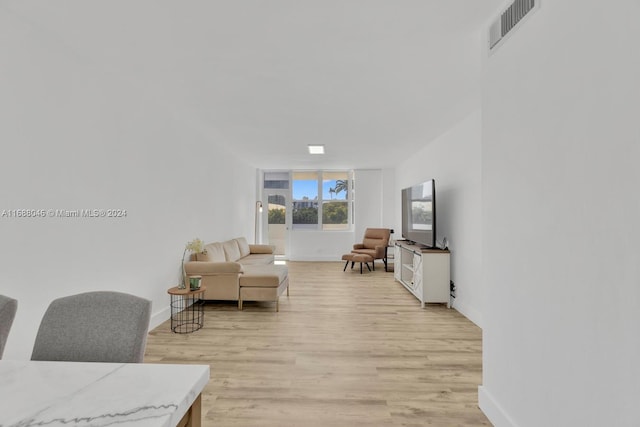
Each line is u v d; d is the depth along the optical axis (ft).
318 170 29.63
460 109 12.26
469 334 11.32
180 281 13.92
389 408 6.91
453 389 7.68
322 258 29.32
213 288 14.24
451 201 15.02
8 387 2.97
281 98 11.23
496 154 6.47
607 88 3.89
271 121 13.98
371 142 17.94
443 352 9.79
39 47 7.29
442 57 8.31
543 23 5.07
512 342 5.88
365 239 26.66
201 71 9.24
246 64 8.77
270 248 22.98
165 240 12.71
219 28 7.07
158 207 12.17
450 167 15.15
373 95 10.85
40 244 7.39
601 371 3.96
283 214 29.89
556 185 4.76
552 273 4.84
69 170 8.16
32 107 7.18
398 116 13.15
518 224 5.72
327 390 7.59
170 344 10.28
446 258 14.66
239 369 8.61
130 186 10.50
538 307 5.16
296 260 29.45
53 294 7.70
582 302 4.26
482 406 6.82
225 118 13.66
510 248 5.96
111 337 4.13
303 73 9.27
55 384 3.03
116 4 6.28
